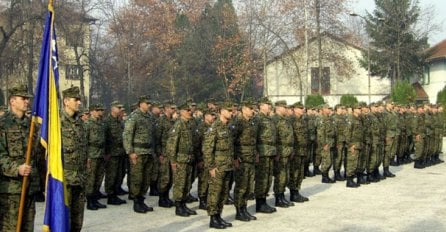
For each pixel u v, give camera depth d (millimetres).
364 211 9031
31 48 29500
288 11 35844
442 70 38562
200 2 39938
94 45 44375
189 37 38344
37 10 28922
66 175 5945
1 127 5438
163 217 8789
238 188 8453
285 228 7809
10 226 5387
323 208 9391
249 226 8000
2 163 5305
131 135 9102
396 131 14141
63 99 6172
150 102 9664
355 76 41219
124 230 7781
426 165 15914
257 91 47625
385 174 13508
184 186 8891
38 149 5605
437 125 16422
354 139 11750
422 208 9227
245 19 37688
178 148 8875
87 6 35562
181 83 38000
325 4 35000
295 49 37219
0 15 29406
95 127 9555
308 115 13859
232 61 37375
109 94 45219
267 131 9016
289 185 10109
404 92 27469
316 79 39875
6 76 30297
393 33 38062
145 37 39844
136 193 9172
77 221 6148
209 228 7895
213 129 7902
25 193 5387
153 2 39344
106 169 10023
